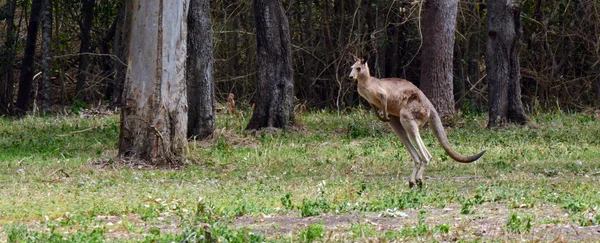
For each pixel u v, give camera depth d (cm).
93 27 3103
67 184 1230
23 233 811
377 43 2762
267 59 2030
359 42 2709
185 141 1500
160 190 1159
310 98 3022
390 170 1444
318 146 1780
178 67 1475
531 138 1894
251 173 1388
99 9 3042
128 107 1471
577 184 1196
